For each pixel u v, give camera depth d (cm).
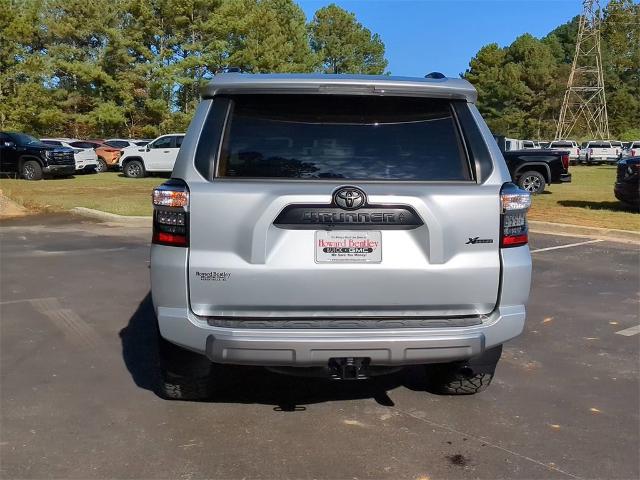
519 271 355
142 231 1213
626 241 1112
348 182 350
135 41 4409
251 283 340
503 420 401
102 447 362
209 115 364
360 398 436
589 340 567
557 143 4916
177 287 344
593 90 7069
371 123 368
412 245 346
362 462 347
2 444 364
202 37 4538
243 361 335
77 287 750
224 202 340
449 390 436
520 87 7669
